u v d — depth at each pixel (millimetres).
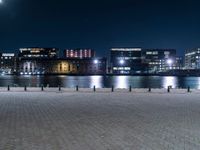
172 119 20234
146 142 13602
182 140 14016
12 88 59625
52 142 13516
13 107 26984
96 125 17812
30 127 17062
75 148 12508
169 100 34719
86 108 26297
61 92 48281
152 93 47062
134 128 16938
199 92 49594
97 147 12688
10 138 14273
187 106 28328
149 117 21094
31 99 35344
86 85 135875
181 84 157625
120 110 24953
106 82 177625
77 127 17156
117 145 13039
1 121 19094
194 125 17969
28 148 12461
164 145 13062
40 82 173500
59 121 19172
